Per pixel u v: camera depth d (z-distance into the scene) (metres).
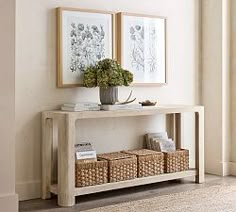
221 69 4.72
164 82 4.57
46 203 3.66
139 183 3.96
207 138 4.88
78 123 4.05
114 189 4.09
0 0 3.14
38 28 3.81
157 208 3.47
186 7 4.76
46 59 3.87
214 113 4.80
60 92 3.96
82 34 4.02
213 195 3.87
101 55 4.14
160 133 4.53
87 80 3.93
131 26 4.31
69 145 3.54
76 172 3.65
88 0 4.09
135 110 3.88
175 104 4.71
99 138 4.19
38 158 3.86
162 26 4.54
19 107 3.74
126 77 4.02
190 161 4.85
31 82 3.79
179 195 3.88
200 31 4.88
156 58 4.50
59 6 3.91
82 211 3.40
